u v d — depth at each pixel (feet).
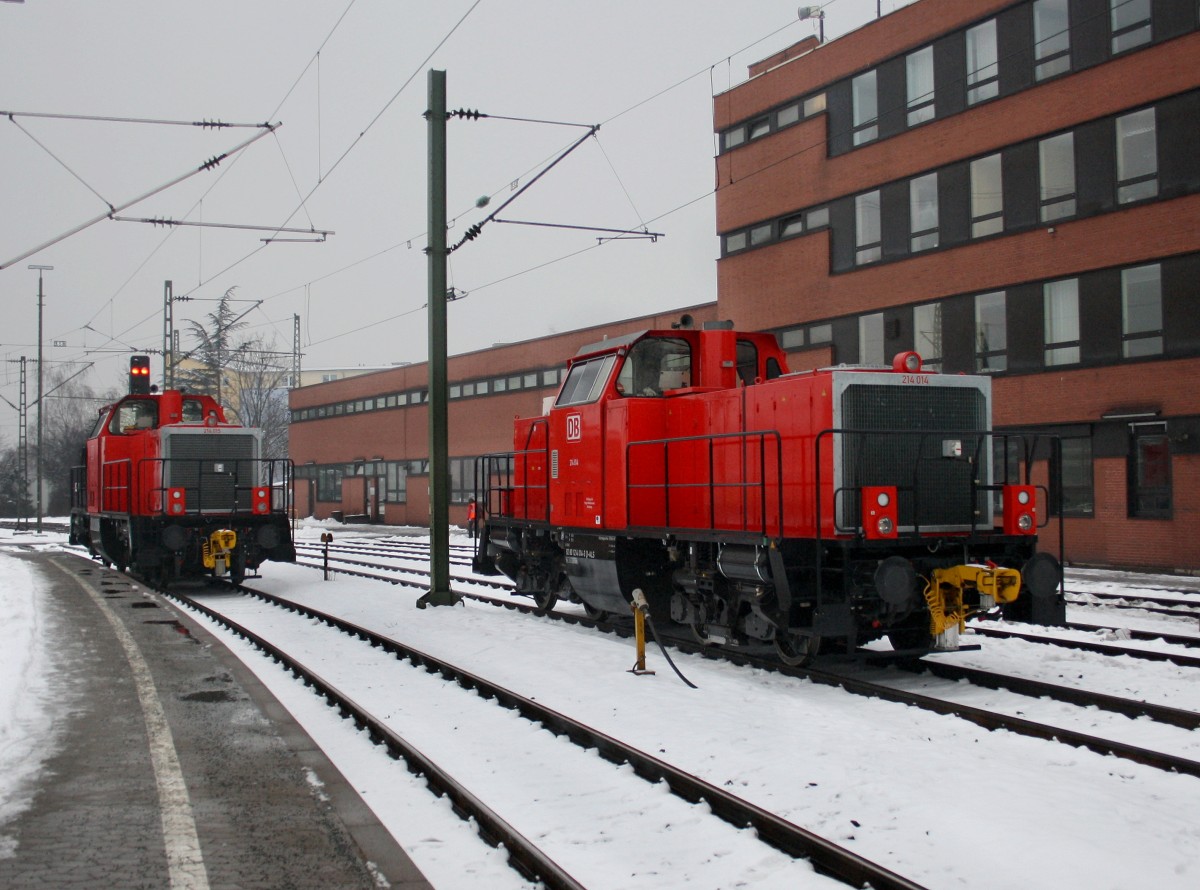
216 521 59.41
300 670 31.09
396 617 45.01
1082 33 63.26
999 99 67.62
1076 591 48.49
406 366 142.82
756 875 15.33
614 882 15.10
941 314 71.36
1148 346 60.34
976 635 37.35
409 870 15.57
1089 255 62.90
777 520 30.45
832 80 78.38
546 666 32.22
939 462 29.55
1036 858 15.33
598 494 38.01
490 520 49.85
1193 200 57.98
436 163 49.32
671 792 19.34
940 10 70.90
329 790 19.60
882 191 75.10
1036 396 65.92
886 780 19.25
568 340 112.16
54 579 64.64
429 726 24.85
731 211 87.86
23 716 25.39
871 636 30.73
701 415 34.86
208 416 62.95
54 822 17.63
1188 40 58.13
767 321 84.28
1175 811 17.54
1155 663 30.66
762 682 29.25
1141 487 61.36
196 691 28.76
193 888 14.76
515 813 18.28
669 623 40.88
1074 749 21.16
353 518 153.48
